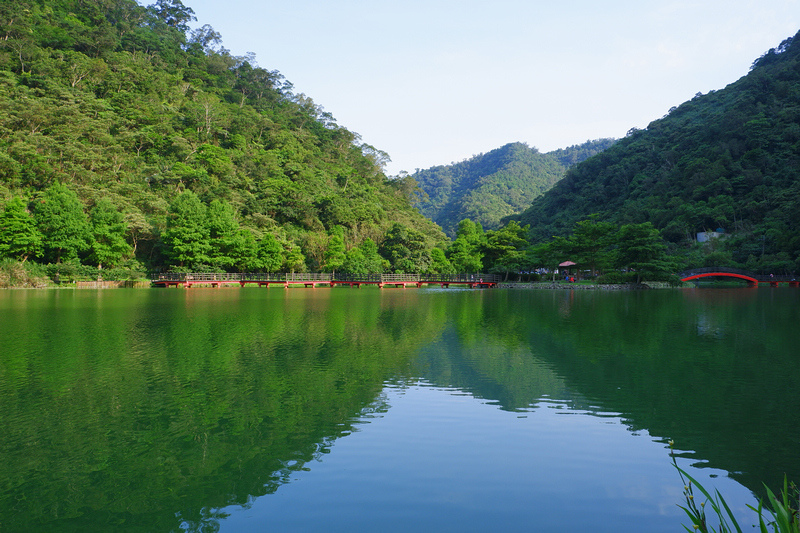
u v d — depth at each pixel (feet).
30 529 21.01
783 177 360.28
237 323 83.41
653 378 45.65
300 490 24.22
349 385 43.29
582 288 219.20
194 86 431.84
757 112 431.02
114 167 269.03
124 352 57.21
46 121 266.98
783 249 274.57
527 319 91.91
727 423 33.60
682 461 27.45
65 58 351.05
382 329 77.41
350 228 309.01
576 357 55.36
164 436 31.37
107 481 25.36
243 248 236.84
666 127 538.06
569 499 23.25
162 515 22.08
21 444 29.96
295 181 355.15
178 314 96.84
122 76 356.38
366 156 530.68
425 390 41.78
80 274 195.83
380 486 24.57
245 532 20.48
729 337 69.51
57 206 195.52
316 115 559.79
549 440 30.60
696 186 385.70
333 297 158.71
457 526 20.86
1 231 186.91
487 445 29.71
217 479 25.49
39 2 393.70
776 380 44.91
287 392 41.14
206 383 43.75
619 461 27.48
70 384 43.11
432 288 237.45
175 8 543.80
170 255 227.20
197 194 277.03
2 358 53.52
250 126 400.06
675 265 224.12
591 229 233.96
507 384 43.55
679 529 20.70
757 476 25.59
